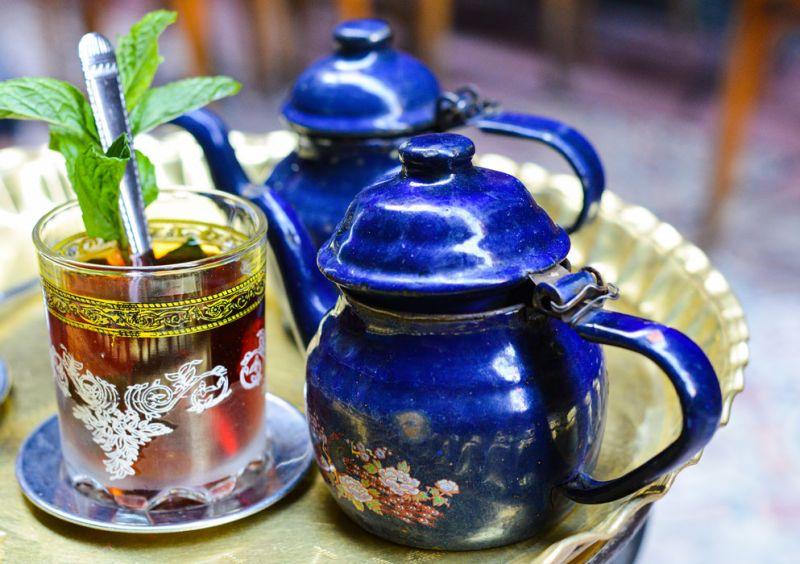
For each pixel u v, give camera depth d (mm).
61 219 386
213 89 398
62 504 377
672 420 426
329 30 2102
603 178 446
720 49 1950
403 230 324
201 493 377
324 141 456
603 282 327
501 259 323
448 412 328
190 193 404
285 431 420
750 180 1479
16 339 492
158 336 356
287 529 374
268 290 518
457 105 452
